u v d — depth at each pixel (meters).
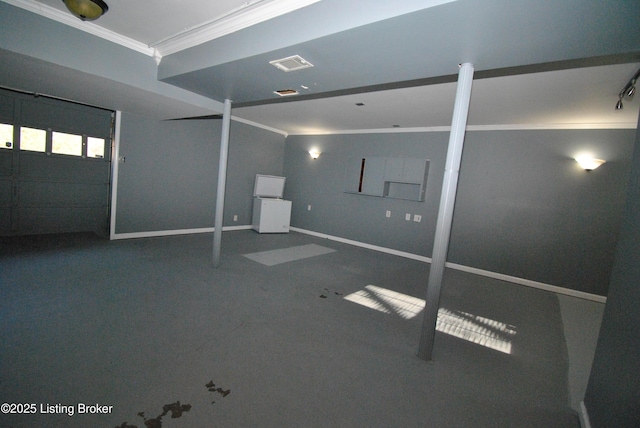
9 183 4.07
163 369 1.81
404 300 3.38
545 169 4.31
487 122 4.54
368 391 1.81
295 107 4.77
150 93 3.23
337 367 2.01
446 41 1.78
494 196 4.69
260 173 6.94
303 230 7.12
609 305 1.62
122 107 4.35
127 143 4.77
